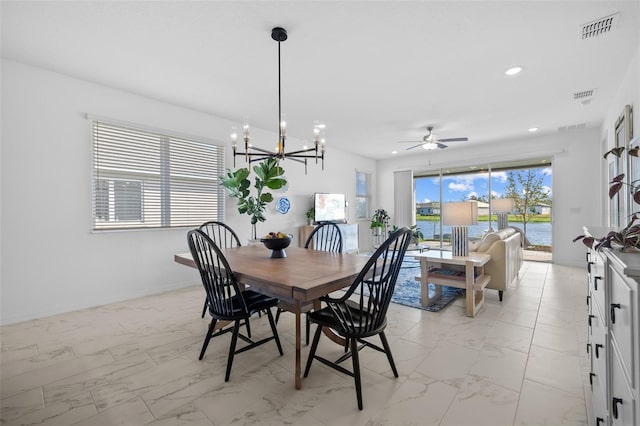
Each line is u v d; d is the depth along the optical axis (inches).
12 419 57.8
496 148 236.8
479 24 85.2
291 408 61.0
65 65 109.9
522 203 253.0
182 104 149.9
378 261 85.5
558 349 84.9
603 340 44.6
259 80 121.9
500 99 142.7
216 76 118.3
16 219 108.0
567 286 151.7
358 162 287.1
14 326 103.9
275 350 87.0
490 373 73.1
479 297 125.7
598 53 100.8
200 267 76.8
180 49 98.5
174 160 151.6
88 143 123.8
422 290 123.5
